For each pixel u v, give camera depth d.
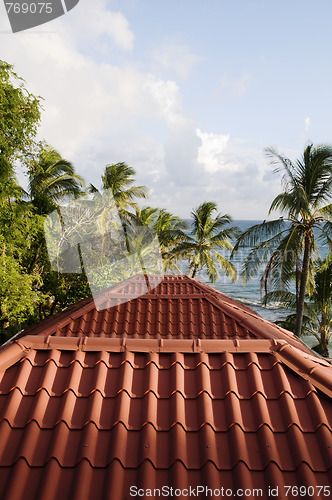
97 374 3.21
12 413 2.84
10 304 13.76
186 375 3.30
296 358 3.38
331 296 20.30
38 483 2.43
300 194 14.82
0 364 3.17
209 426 2.83
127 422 2.86
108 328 6.66
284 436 2.79
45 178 16.44
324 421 2.82
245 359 3.46
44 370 3.22
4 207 12.32
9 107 10.95
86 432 2.74
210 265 30.61
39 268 16.48
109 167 12.70
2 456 2.56
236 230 29.94
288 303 20.27
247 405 3.04
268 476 2.52
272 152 15.95
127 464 2.58
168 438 2.78
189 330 6.81
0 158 10.97
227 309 7.12
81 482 2.43
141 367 3.35
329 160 15.23
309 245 16.27
